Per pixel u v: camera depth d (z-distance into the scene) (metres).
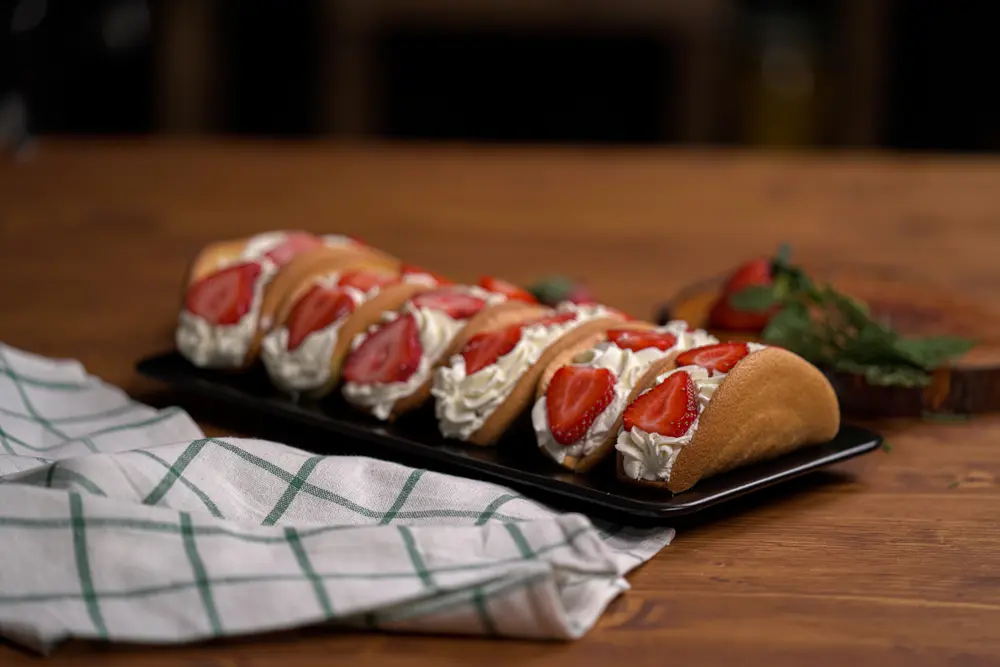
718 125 2.86
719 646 1.06
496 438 1.21
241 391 1.30
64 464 1.13
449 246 1.68
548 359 1.21
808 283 1.35
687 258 1.65
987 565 1.13
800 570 1.12
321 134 2.92
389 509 1.14
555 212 1.78
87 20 2.18
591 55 2.95
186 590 1.07
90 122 2.82
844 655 1.06
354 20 2.79
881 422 1.31
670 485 1.15
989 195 1.83
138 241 1.69
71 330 1.46
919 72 2.71
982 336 1.38
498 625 1.06
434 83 2.97
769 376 1.17
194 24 2.79
